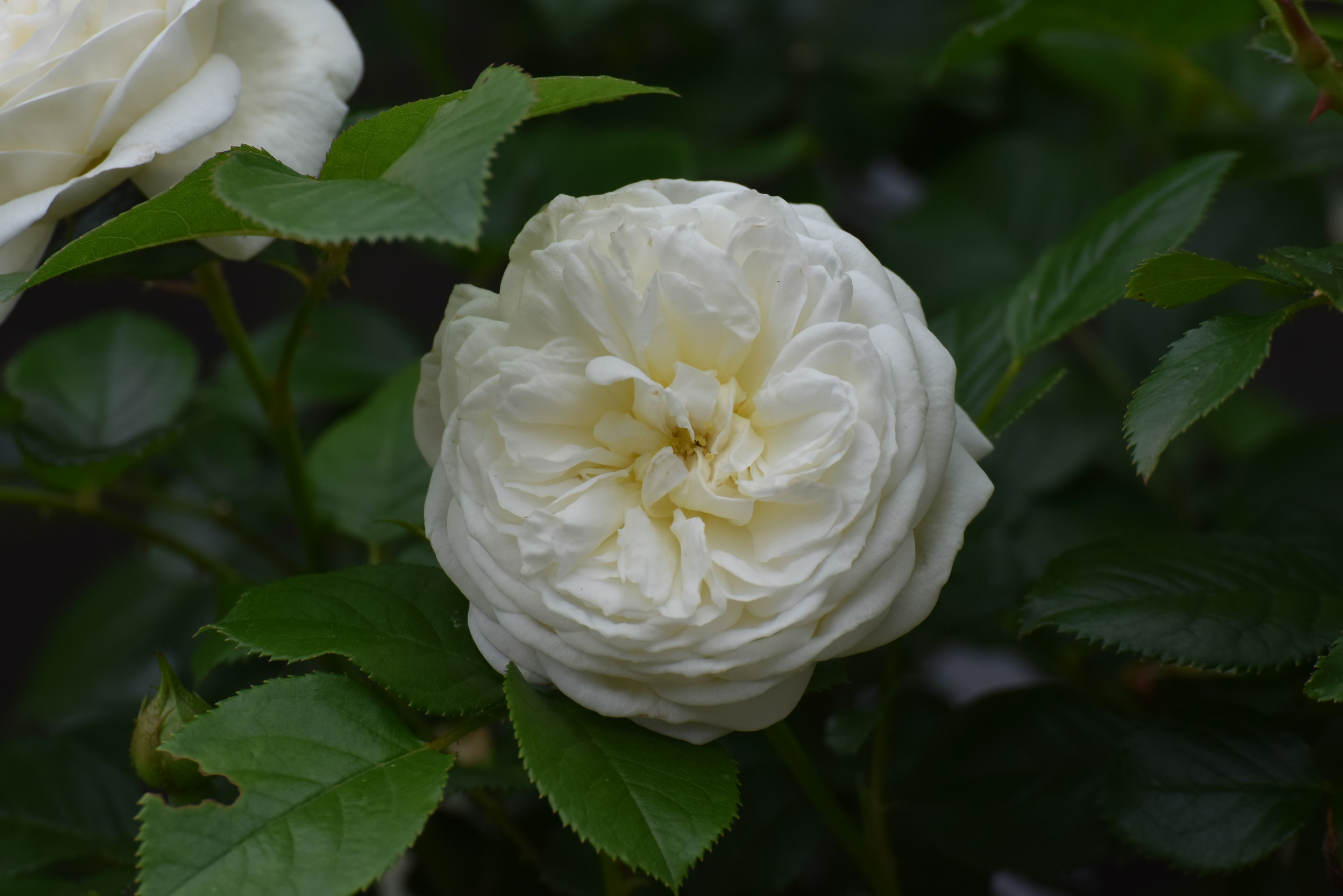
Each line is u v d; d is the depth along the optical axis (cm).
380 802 52
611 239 53
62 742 63
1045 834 60
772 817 62
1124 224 60
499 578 53
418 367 66
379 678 53
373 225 50
